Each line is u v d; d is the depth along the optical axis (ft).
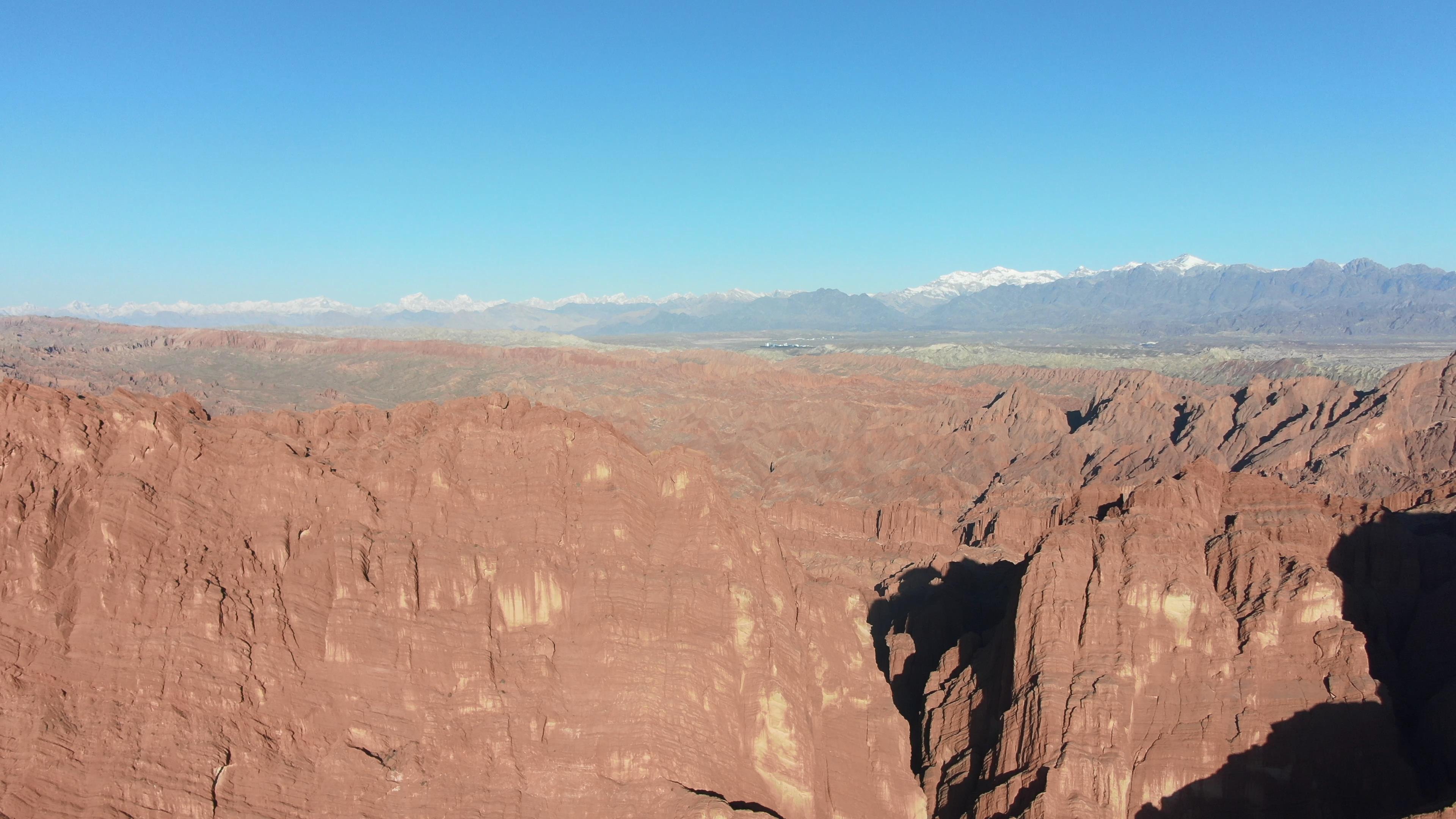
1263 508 297.53
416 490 186.29
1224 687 207.10
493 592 178.50
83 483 158.10
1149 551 223.10
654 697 171.01
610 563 186.60
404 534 176.55
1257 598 223.10
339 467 183.42
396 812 150.92
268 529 164.25
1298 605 216.74
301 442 192.44
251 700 150.30
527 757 162.81
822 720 197.47
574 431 209.56
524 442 201.16
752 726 179.42
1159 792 197.16
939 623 304.50
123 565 150.20
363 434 206.69
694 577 185.57
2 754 131.95
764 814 159.74
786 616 201.16
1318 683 207.41
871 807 188.85
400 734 158.92
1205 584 218.79
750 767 176.96
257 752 147.02
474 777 158.30
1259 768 197.36
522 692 169.48
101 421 165.68
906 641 290.76
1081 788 192.03
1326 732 200.13
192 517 160.45
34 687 138.00
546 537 188.75
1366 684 205.57
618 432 224.12
